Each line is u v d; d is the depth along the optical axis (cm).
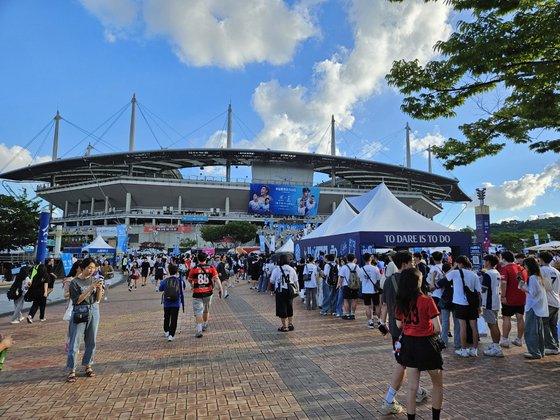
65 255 1501
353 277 977
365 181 11069
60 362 617
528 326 606
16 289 1023
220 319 1016
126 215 7288
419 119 862
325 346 691
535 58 680
